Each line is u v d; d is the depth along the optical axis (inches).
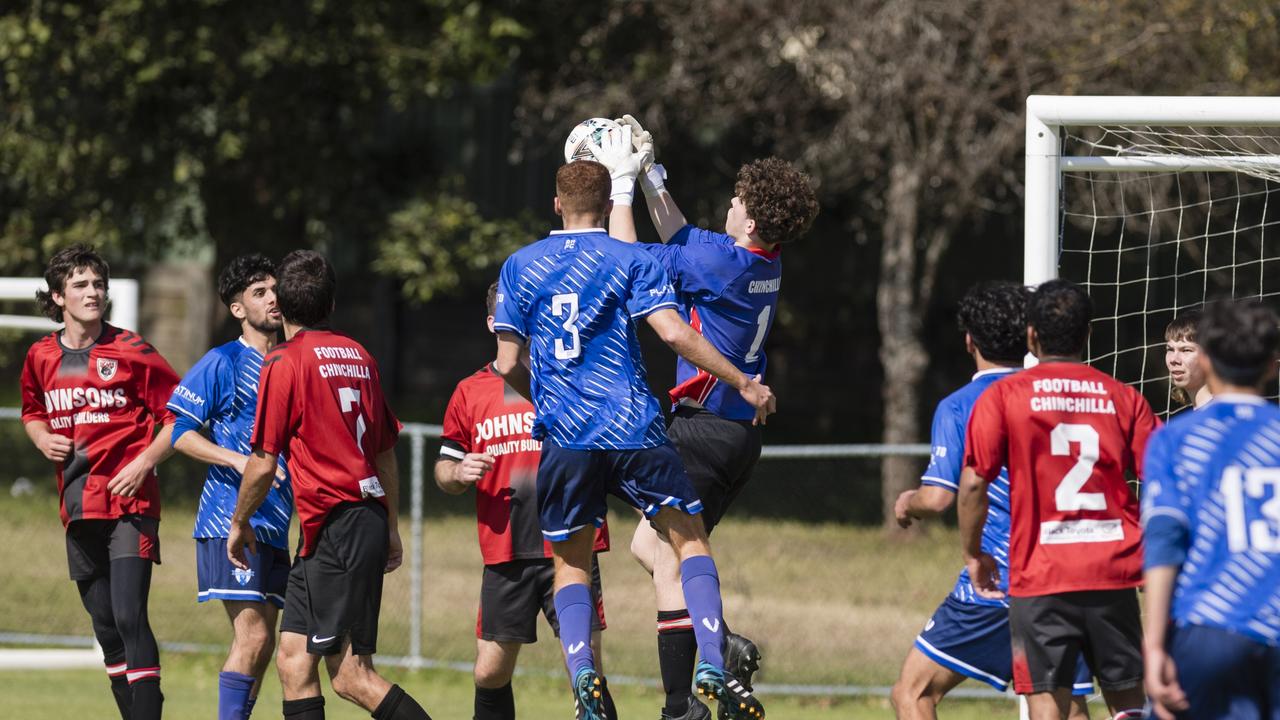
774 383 3260.3
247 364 960.9
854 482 2847.0
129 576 961.5
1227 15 1937.7
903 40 2032.5
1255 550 605.0
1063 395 733.3
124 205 2377.0
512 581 943.0
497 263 2546.8
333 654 864.9
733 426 830.5
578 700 747.4
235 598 930.1
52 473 2790.4
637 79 2276.1
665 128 2315.5
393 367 3538.4
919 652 850.8
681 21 2175.2
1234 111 960.3
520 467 935.0
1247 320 622.8
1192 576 613.6
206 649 1584.6
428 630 1722.4
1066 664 725.9
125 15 2150.6
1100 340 2706.7
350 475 864.9
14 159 2255.2
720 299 810.8
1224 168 990.4
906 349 2265.0
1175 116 967.6
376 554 871.7
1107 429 730.2
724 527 2359.7
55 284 976.9
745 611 1804.9
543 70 2455.7
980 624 823.1
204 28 2171.5
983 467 737.6
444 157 2795.3
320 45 2229.3
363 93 2353.6
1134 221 2214.6
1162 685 598.5
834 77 2185.0
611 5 2335.1
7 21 2145.7
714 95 2274.9
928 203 2301.9
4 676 1496.1
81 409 972.6
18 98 2252.7
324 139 2423.7
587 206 790.5
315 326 890.7
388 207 2541.8
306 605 871.7
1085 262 2699.3
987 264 3046.3
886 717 1364.4
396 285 3513.8
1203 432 618.5
